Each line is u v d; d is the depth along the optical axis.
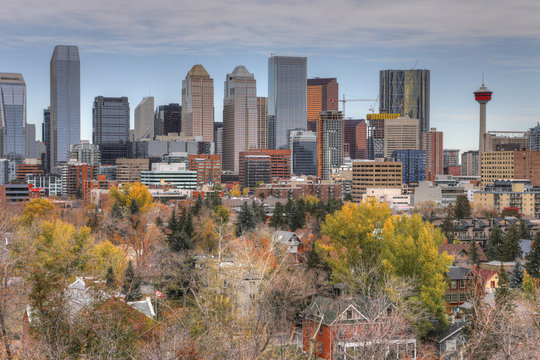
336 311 70.94
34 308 46.97
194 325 56.72
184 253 111.81
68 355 44.59
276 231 158.25
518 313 72.12
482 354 61.38
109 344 45.62
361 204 125.38
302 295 75.31
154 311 74.50
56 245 100.44
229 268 67.62
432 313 91.06
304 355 57.47
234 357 49.22
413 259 95.88
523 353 57.03
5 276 46.44
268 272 73.69
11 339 45.09
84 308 48.72
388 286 83.00
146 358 45.81
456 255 166.75
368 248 112.00
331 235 116.81
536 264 142.62
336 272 104.31
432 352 77.25
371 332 58.16
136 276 78.44
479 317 65.62
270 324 57.09
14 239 68.69
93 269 75.31
